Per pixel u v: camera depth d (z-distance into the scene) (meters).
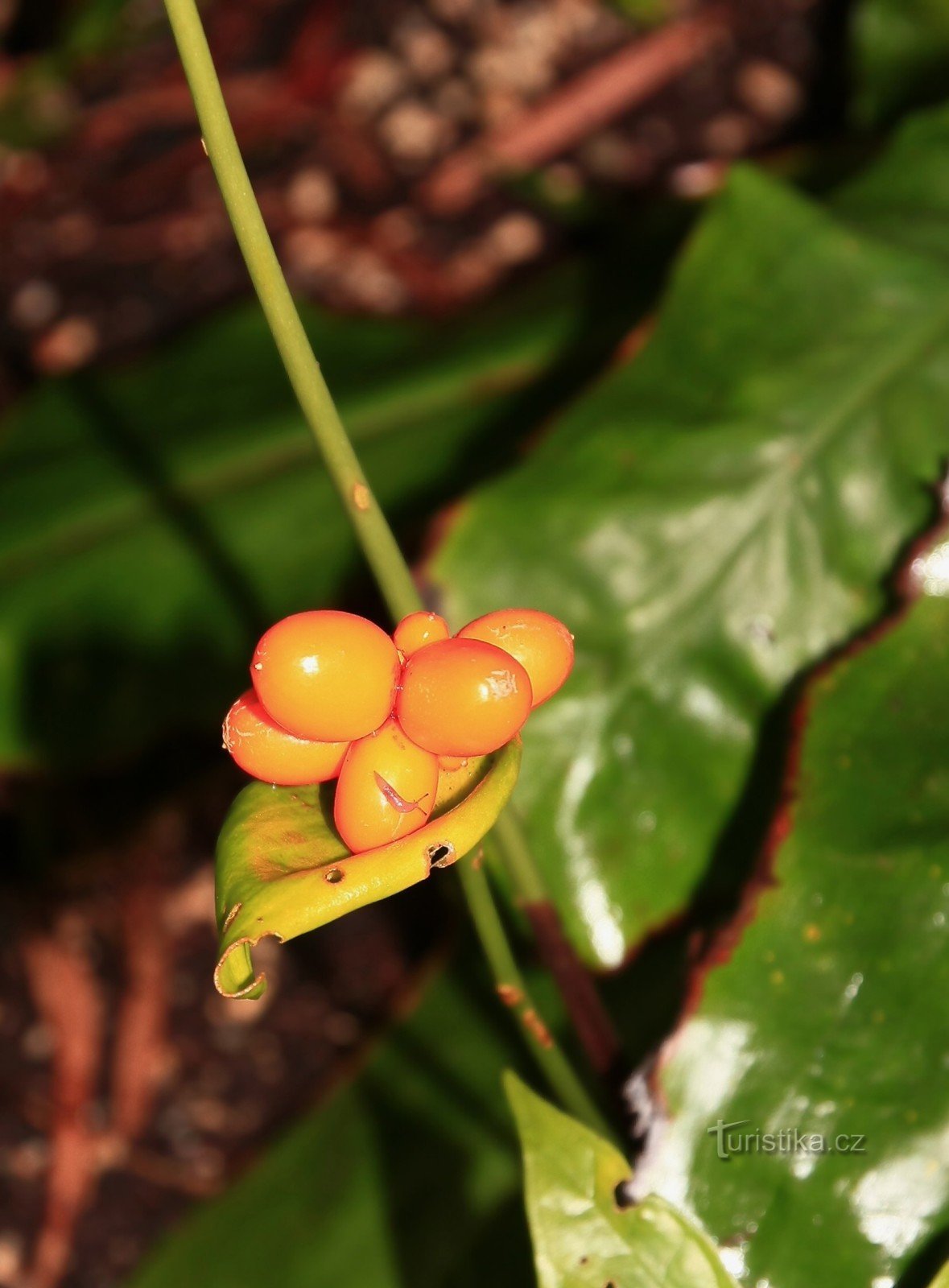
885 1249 0.43
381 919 0.87
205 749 0.87
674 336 0.55
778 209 0.55
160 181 1.09
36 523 0.71
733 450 0.52
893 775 0.45
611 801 0.51
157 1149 0.80
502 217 1.05
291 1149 0.66
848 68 1.01
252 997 0.37
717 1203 0.43
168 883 0.88
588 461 0.53
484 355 0.75
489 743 0.36
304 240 1.06
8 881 0.89
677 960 0.58
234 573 0.67
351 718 0.37
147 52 1.14
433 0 1.12
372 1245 0.59
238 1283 0.60
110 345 1.02
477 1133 0.62
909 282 0.53
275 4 1.13
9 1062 0.84
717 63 1.07
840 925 0.44
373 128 1.09
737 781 0.51
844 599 0.51
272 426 0.73
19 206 1.09
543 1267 0.40
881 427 0.51
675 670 0.51
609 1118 0.54
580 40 1.10
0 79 1.13
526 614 0.38
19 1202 0.79
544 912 0.43
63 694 0.66
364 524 0.39
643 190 1.05
